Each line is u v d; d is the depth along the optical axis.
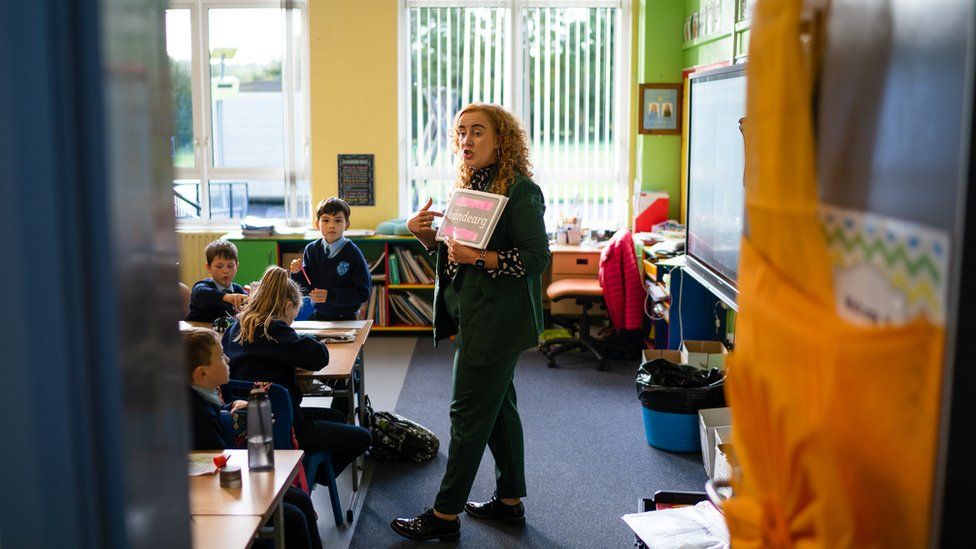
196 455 2.72
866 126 0.62
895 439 0.58
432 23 7.52
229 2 7.57
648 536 2.62
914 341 0.56
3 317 0.67
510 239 3.40
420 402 5.61
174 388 0.81
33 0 0.64
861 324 0.62
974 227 0.52
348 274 5.44
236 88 7.69
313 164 7.53
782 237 0.71
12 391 0.68
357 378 4.75
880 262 0.60
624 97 7.57
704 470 4.44
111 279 0.68
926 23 0.56
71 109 0.66
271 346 3.60
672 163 7.30
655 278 6.22
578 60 7.54
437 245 3.58
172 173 0.81
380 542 3.67
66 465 0.69
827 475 0.63
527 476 4.38
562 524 3.83
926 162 0.56
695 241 5.06
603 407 5.49
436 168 7.68
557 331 7.33
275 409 3.23
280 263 7.33
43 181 0.66
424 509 4.01
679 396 4.61
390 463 4.58
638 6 7.37
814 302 0.67
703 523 2.68
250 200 8.09
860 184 0.62
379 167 7.52
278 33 7.60
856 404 0.61
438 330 3.61
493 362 3.39
